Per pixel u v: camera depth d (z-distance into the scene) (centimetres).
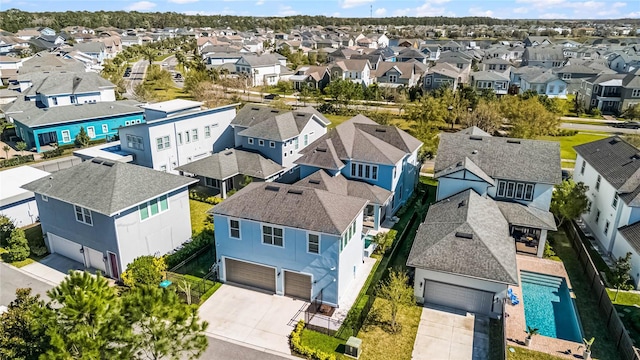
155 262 2866
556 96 9431
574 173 4419
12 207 3650
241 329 2484
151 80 10962
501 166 3566
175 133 4647
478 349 2322
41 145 5862
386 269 3055
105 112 6247
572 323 2575
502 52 15488
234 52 14138
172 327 1605
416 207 3984
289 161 4797
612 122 7831
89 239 3022
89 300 1521
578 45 17875
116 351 1524
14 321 1833
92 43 14525
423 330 2477
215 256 3275
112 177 3014
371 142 3950
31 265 3177
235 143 5356
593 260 3269
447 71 9894
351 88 9119
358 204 2872
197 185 4641
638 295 2808
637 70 8812
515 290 2869
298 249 2652
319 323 2533
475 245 2644
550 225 3219
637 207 3003
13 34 18012
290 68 13850
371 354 2283
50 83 6956
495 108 6969
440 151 3853
